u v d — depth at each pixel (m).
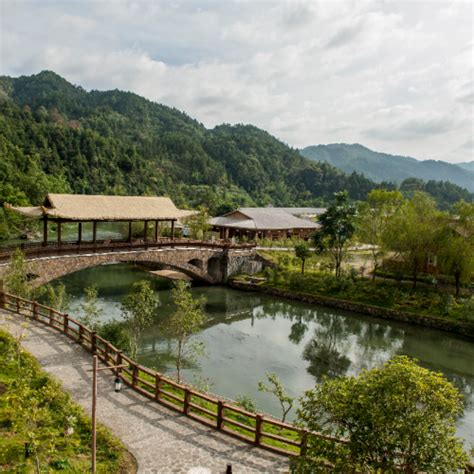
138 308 29.86
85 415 17.47
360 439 10.78
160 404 19.56
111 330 29.81
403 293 50.31
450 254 48.62
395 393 10.52
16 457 13.69
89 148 165.25
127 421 17.78
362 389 11.15
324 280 55.62
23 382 15.04
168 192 175.00
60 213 41.88
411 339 42.41
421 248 50.97
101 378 21.55
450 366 35.94
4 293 31.89
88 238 83.81
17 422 14.30
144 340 37.25
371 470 10.96
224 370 32.44
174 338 37.66
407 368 10.79
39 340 25.81
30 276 39.94
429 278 53.31
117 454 15.09
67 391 19.70
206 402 22.56
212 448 16.23
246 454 15.98
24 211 42.59
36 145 151.88
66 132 167.62
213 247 60.16
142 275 64.00
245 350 37.41
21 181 97.19
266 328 44.28
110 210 46.75
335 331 44.38
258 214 87.56
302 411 13.00
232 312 49.47
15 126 155.12
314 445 11.88
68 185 134.75
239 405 23.66
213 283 61.12
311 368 34.12
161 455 15.50
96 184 153.12
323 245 57.28
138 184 168.62
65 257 42.81
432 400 10.49
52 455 14.06
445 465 10.20
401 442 10.41
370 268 62.28
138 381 21.11
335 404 11.43
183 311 28.62
